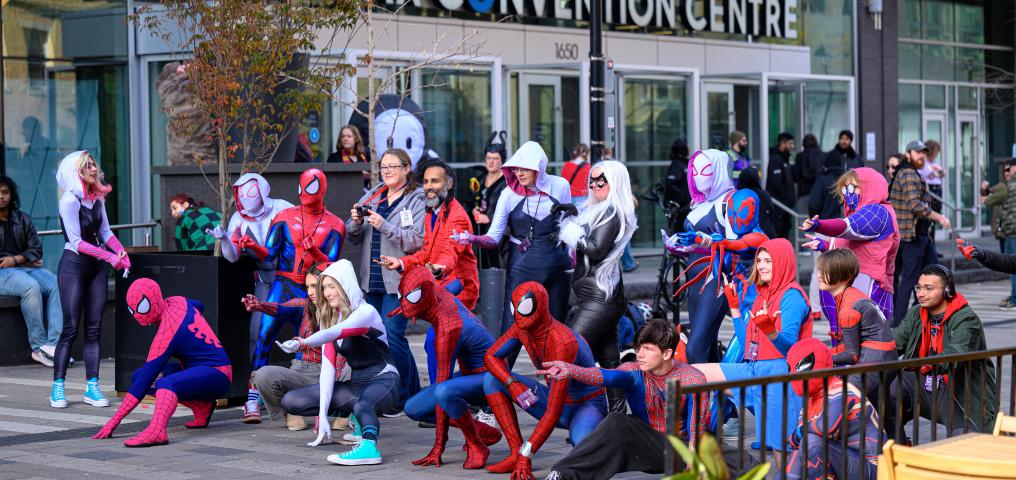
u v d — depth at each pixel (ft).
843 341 24.17
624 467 22.33
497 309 37.29
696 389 16.63
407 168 31.07
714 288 29.09
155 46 55.06
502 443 28.37
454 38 65.00
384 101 54.90
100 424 31.07
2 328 41.75
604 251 27.73
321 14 41.50
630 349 35.22
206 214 41.29
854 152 69.41
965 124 99.71
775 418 22.57
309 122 55.83
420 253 29.55
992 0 101.86
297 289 31.76
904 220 49.62
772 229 49.80
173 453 27.45
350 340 27.30
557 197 30.40
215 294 32.50
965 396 22.80
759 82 78.23
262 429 30.30
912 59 95.45
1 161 50.26
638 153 72.95
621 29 74.13
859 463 20.47
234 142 44.75
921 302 25.03
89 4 54.44
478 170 57.31
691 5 77.00
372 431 26.32
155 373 29.01
